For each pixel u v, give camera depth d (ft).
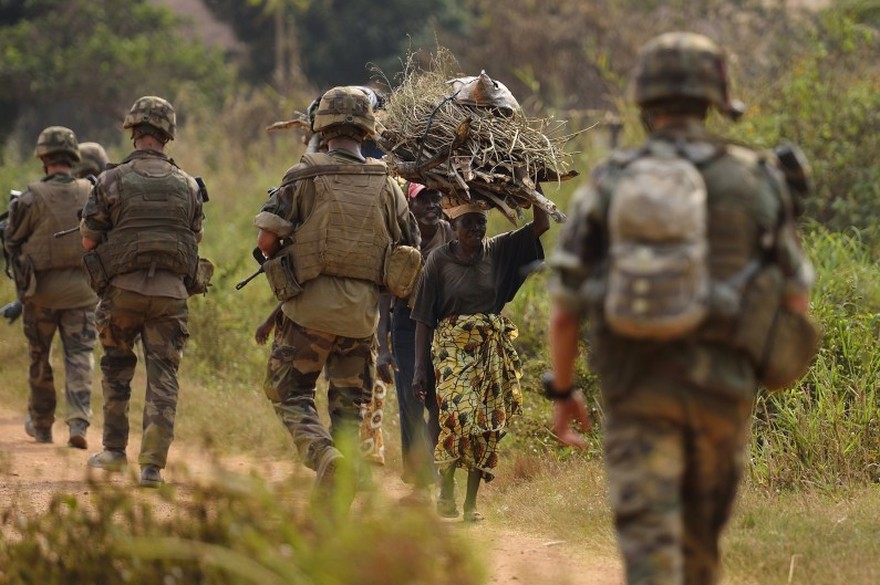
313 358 84.23
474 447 86.17
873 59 191.62
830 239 132.87
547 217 88.33
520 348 128.77
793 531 74.18
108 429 104.42
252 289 177.06
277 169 252.83
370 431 104.99
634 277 45.62
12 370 157.48
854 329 103.86
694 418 47.70
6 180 239.30
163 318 100.63
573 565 73.05
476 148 87.61
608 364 48.65
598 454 99.81
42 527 68.69
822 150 155.63
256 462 113.39
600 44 341.41
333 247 83.10
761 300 47.80
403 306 96.58
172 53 428.97
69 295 119.85
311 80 469.57
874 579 65.05
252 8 471.62
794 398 96.32
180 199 100.32
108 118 476.95
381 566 54.95
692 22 342.44
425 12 467.93
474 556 57.82
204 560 57.16
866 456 89.71
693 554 49.83
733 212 47.62
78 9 428.97
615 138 193.06
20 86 409.49
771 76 210.18
